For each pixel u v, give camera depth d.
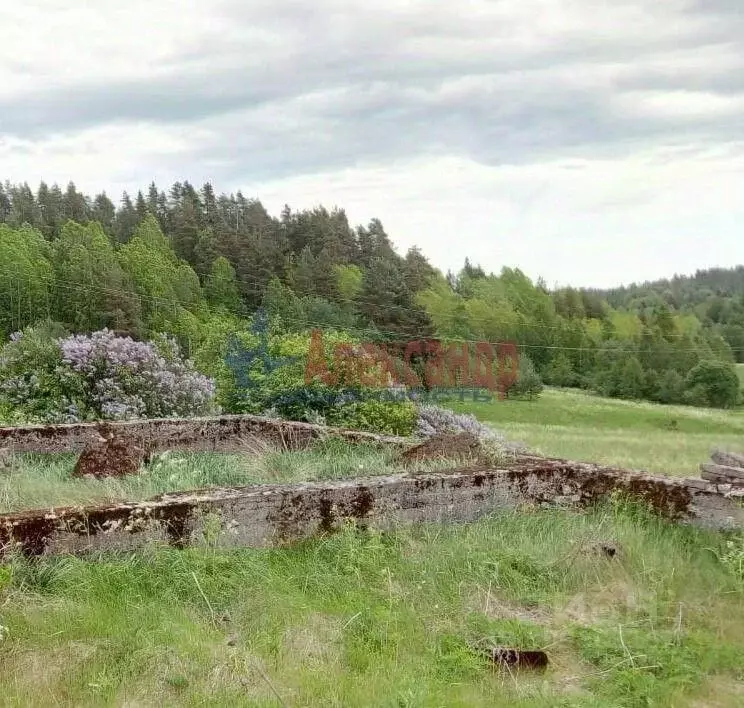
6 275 61.56
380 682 4.02
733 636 4.75
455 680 4.10
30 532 5.21
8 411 12.84
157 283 66.00
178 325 60.69
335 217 94.19
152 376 13.70
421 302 77.69
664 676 4.18
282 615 4.71
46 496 6.64
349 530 6.01
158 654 4.13
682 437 35.84
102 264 64.25
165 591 4.99
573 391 70.38
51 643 4.27
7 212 94.62
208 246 81.06
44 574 5.06
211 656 4.15
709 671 4.30
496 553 5.71
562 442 28.38
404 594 5.11
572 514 6.79
